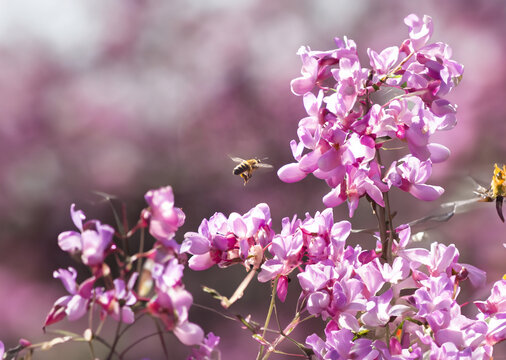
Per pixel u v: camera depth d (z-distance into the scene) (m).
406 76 1.31
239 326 5.04
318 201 7.50
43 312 6.80
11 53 9.63
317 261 1.31
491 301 1.31
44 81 9.48
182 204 7.86
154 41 9.87
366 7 9.61
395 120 1.30
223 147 8.67
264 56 9.45
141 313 1.06
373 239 4.24
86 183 8.29
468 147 7.39
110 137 8.87
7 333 6.54
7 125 8.91
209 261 1.27
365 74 1.30
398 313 1.20
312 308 1.22
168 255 1.06
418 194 1.33
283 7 9.72
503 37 8.64
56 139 8.84
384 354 1.19
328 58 1.31
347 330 1.21
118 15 10.01
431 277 1.26
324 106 1.38
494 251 5.04
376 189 1.30
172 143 8.76
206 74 9.39
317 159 1.30
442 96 1.31
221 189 8.00
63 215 7.87
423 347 1.26
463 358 1.13
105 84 9.46
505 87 7.99
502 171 1.40
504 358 1.39
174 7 10.01
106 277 1.06
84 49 9.91
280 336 1.27
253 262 1.29
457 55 8.69
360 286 1.23
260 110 8.98
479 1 8.98
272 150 8.75
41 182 8.20
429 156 1.30
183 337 1.06
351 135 1.31
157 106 9.20
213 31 9.66
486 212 5.07
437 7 9.20
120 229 1.07
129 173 8.41
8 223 7.64
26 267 7.29
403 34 9.30
